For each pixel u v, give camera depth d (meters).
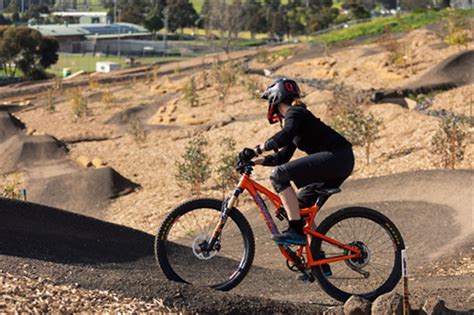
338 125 22.80
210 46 128.12
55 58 88.88
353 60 39.16
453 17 41.12
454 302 7.12
